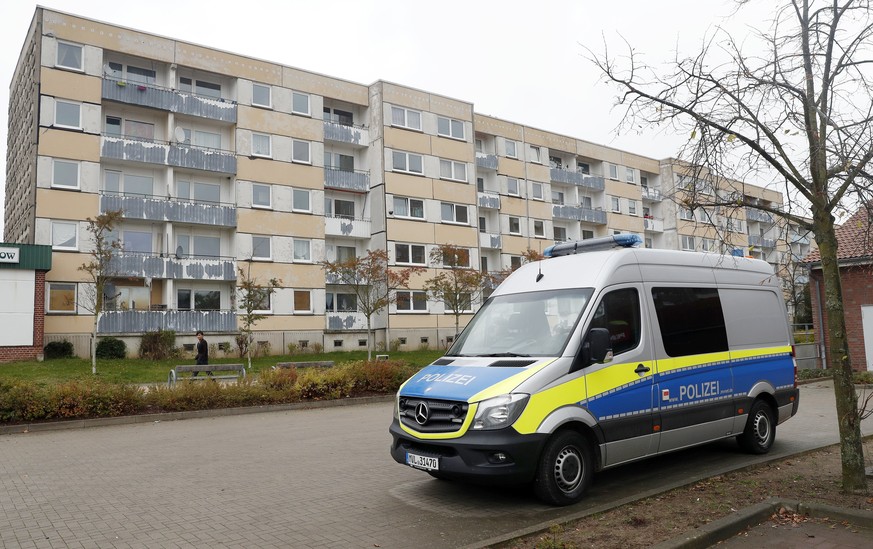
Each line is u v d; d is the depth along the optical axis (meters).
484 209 47.62
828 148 5.75
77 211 29.84
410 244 40.62
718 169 6.32
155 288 32.62
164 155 32.59
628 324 6.90
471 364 6.48
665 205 60.69
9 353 26.03
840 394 6.10
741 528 5.19
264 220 35.59
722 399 7.80
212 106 34.50
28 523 5.77
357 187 40.03
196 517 5.91
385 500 6.45
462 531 5.42
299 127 37.53
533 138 50.94
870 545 4.77
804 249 7.22
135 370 24.22
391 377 17.14
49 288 28.91
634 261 7.27
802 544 4.85
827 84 5.91
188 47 34.09
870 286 20.45
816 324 21.86
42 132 29.33
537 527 5.16
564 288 6.96
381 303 33.44
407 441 6.27
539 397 5.86
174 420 13.15
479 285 38.03
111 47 31.59
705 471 7.50
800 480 6.68
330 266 33.72
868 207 5.84
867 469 6.81
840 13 5.75
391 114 40.88
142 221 32.53
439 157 42.78
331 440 10.26
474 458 5.68
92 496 6.73
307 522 5.72
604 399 6.38
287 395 15.16
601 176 55.59
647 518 5.42
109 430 11.82
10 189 38.50
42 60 29.64
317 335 36.62
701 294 7.93
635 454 6.69
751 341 8.45
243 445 9.91
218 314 33.12
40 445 10.18
